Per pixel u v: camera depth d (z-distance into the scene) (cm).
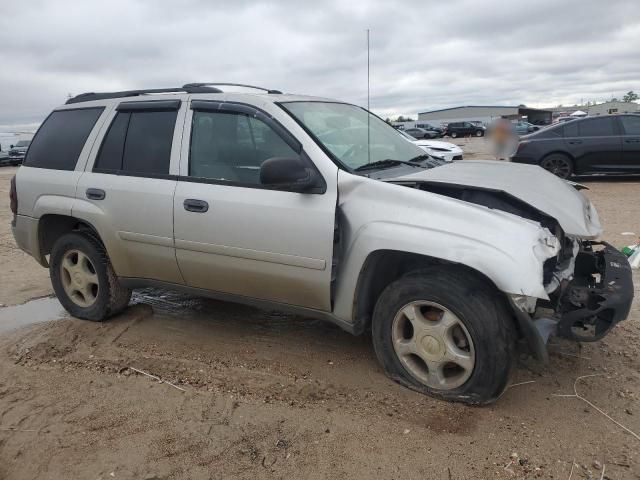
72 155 461
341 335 430
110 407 339
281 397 342
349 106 465
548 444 287
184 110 409
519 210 341
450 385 325
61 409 339
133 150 428
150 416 327
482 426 303
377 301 346
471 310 306
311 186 338
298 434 302
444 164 420
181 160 400
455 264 320
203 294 416
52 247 497
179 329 457
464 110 6469
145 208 408
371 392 341
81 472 280
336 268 345
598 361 372
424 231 313
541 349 299
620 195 1039
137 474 277
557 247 314
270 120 371
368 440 294
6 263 717
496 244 296
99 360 405
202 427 313
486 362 307
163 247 407
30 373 391
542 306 310
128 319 477
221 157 386
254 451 290
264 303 387
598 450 281
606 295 314
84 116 468
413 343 334
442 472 268
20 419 331
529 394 334
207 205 378
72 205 447
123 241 428
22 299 566
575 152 1192
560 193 367
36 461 291
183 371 382
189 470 278
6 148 4234
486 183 350
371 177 355
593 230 349
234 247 372
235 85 441
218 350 413
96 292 476
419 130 4350
